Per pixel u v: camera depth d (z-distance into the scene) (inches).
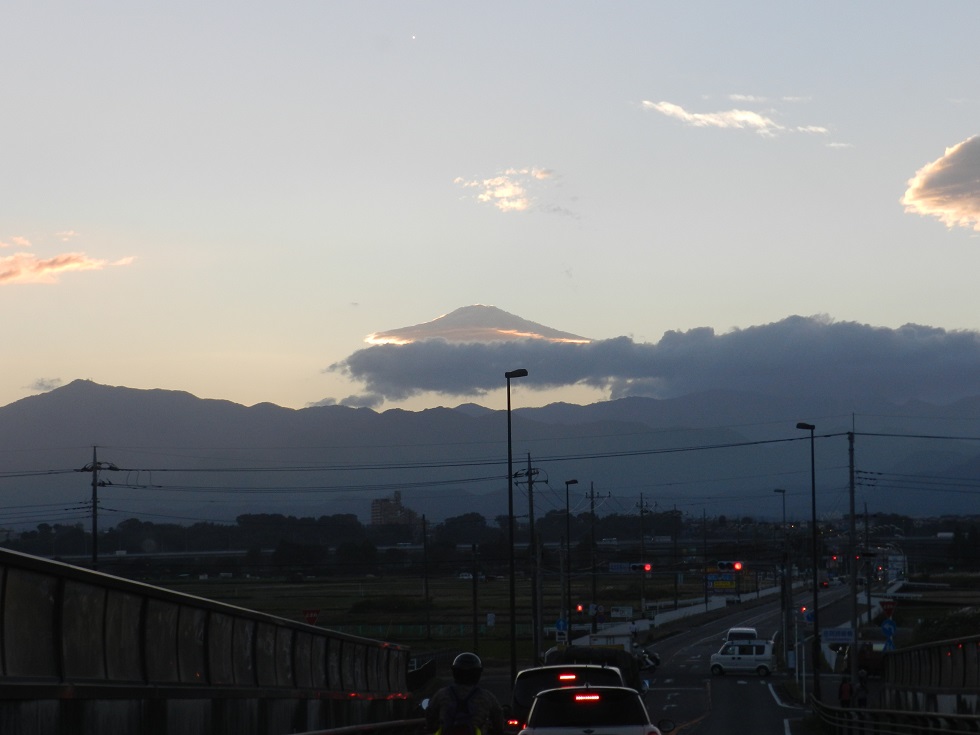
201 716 569.0
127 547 4803.2
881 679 2069.4
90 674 449.1
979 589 5462.6
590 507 3698.3
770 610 5521.7
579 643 2659.9
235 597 4082.2
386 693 1205.1
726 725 1860.2
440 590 5974.4
